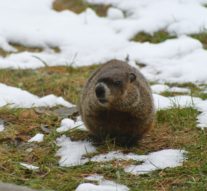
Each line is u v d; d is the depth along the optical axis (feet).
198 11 67.31
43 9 69.62
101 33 65.41
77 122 42.93
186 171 34.12
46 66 57.93
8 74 55.21
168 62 58.65
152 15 67.26
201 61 57.77
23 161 36.45
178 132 41.22
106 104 35.53
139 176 33.78
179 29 64.75
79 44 63.41
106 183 32.76
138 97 36.76
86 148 38.14
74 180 33.17
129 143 38.47
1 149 37.81
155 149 38.22
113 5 71.46
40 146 38.75
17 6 69.46
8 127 41.78
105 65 39.11
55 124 42.91
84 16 69.21
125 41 63.98
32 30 64.85
